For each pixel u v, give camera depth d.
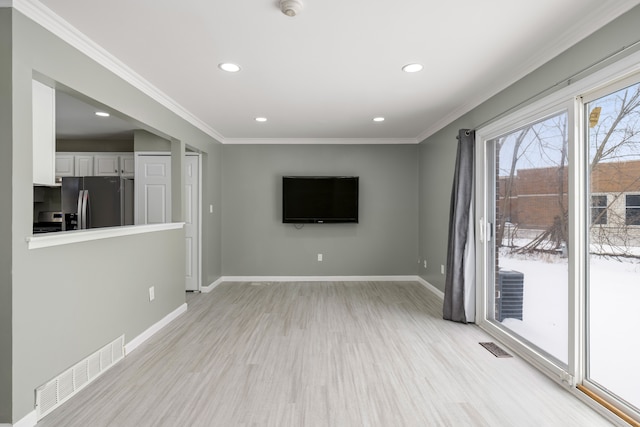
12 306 1.73
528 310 2.77
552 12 1.94
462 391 2.18
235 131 4.97
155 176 4.64
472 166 3.51
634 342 1.85
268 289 4.96
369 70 2.77
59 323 2.04
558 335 2.44
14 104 1.75
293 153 5.50
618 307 1.94
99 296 2.43
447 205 4.29
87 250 2.30
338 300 4.37
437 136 4.62
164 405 2.03
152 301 3.19
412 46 2.37
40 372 1.90
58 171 5.24
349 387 2.23
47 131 2.11
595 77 1.96
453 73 2.83
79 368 2.19
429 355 2.72
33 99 2.02
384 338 3.08
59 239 2.03
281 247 5.52
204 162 4.79
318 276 5.53
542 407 2.00
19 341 1.77
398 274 5.54
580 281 2.15
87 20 2.03
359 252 5.54
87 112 4.06
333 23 2.08
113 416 1.92
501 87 3.01
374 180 5.52
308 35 2.22
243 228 5.50
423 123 4.50
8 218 1.74
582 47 2.09
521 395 2.13
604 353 2.03
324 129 4.85
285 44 2.34
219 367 2.52
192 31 2.16
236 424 1.84
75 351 2.18
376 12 1.96
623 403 1.87
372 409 1.98
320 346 2.90
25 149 1.82
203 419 1.89
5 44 1.74
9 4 1.73
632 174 1.84
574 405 2.02
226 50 2.43
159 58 2.55
